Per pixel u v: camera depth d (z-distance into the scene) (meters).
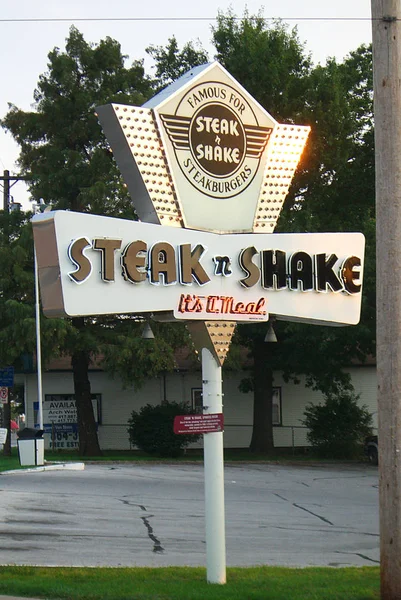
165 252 11.43
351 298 12.66
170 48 41.38
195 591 10.21
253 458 37.91
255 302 12.02
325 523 18.05
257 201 12.44
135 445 39.03
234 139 12.29
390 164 10.37
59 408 41.78
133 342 34.59
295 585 10.79
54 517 17.36
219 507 11.12
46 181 36.38
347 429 38.81
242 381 41.50
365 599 9.98
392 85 10.41
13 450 41.66
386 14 10.46
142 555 13.45
